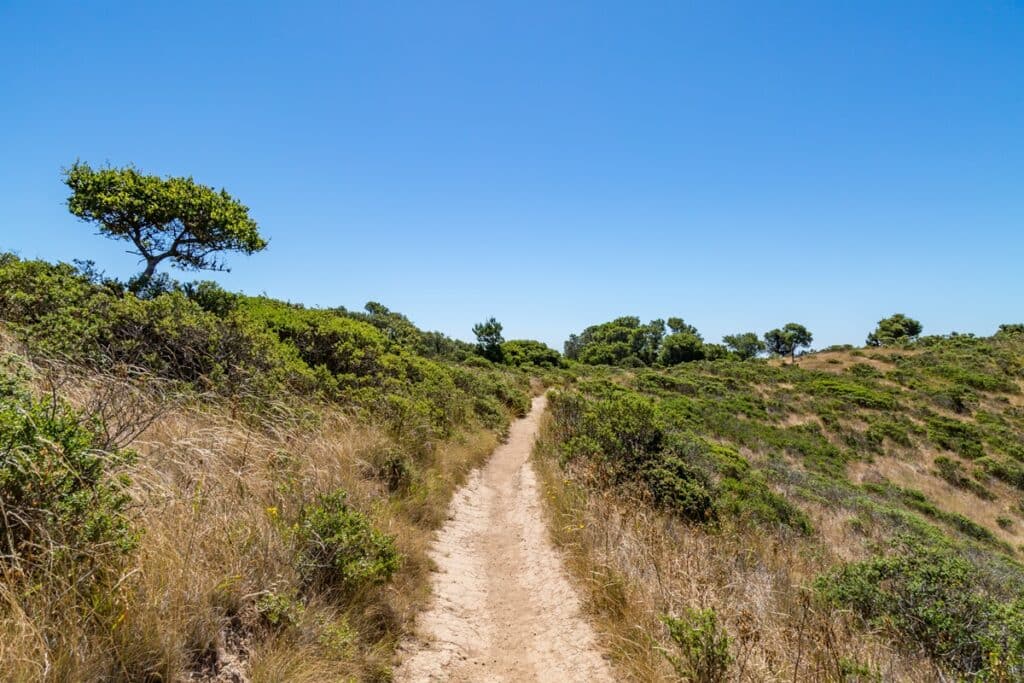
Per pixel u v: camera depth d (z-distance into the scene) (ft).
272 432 20.29
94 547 8.89
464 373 65.77
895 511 47.47
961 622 14.82
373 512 18.04
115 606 8.42
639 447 32.94
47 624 7.65
